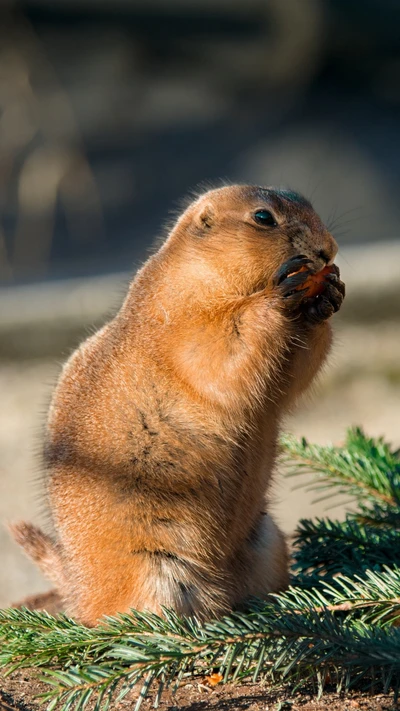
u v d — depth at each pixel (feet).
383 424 74.28
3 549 56.39
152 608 29.58
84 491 30.78
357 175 131.23
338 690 24.31
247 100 155.43
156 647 23.52
